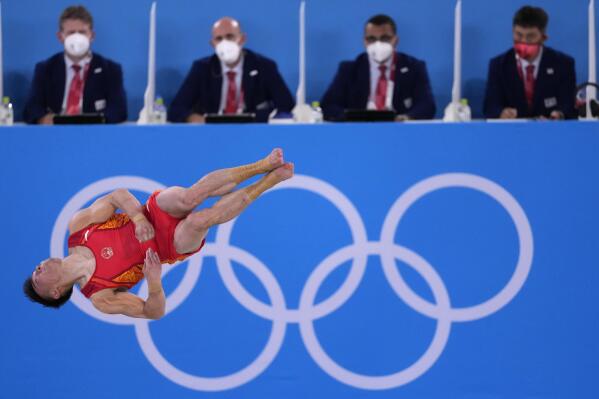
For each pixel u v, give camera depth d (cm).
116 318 2148
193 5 2853
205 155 2147
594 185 2097
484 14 2803
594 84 2427
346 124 2127
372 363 2123
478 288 2116
